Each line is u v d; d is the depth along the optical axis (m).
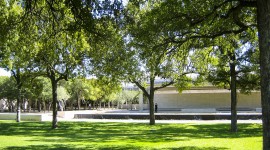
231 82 23.94
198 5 11.57
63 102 85.31
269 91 8.11
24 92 40.00
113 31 11.51
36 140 19.69
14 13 13.31
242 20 13.08
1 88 57.88
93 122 38.81
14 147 16.25
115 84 31.27
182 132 25.11
